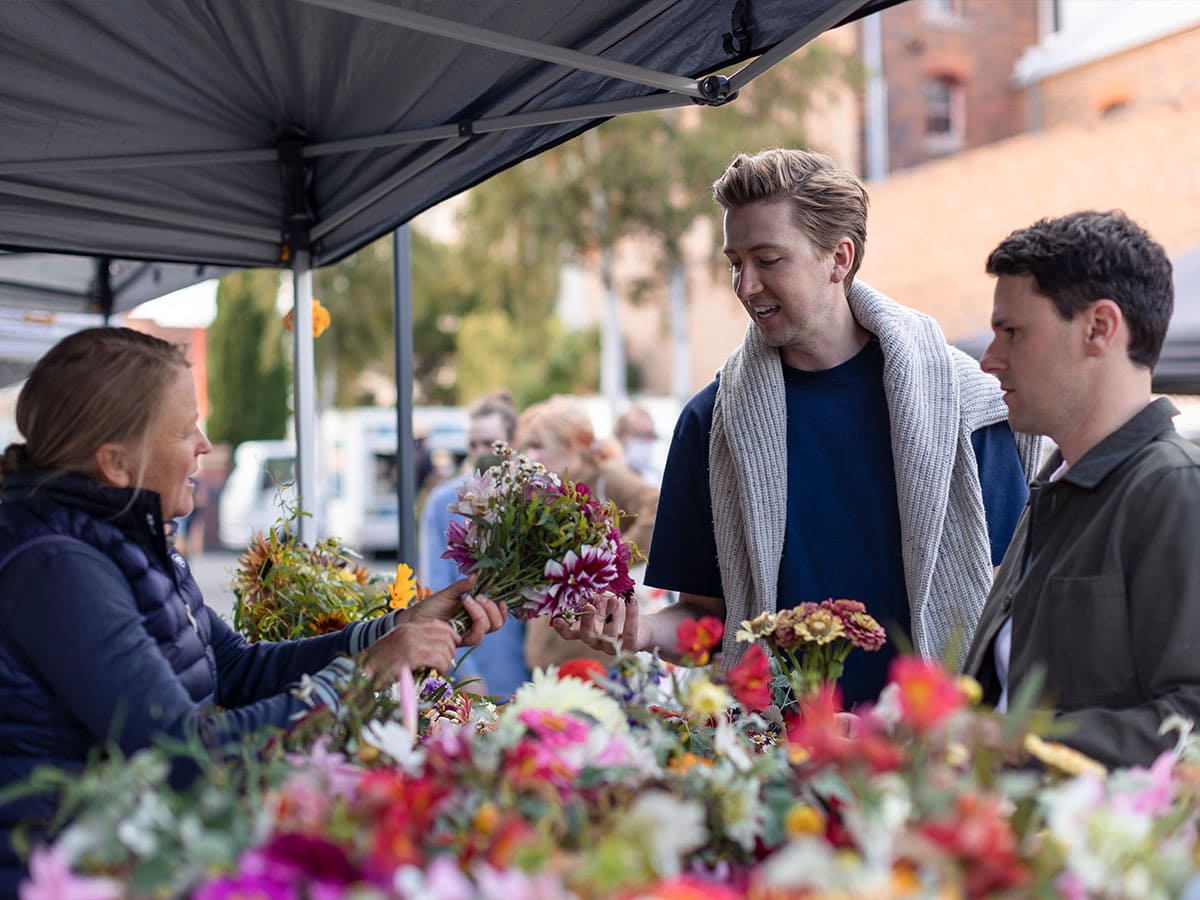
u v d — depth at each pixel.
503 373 23.64
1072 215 1.54
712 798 1.19
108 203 2.84
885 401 2.20
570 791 1.15
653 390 24.16
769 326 2.14
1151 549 1.42
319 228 3.03
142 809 1.00
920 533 2.11
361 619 2.45
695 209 14.55
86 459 1.58
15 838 1.09
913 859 0.93
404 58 2.43
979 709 1.54
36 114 2.56
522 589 1.99
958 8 17.67
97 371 1.59
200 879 0.97
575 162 14.69
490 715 1.93
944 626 2.13
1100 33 16.12
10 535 1.51
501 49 2.06
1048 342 1.51
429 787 1.06
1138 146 12.17
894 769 1.04
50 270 3.86
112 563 1.54
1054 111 16.92
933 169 14.22
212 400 21.48
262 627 2.44
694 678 1.40
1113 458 1.50
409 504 3.94
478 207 15.67
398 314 3.93
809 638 1.55
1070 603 1.48
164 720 1.43
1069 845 0.98
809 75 14.09
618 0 2.05
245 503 16.88
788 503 2.21
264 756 1.38
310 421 3.16
